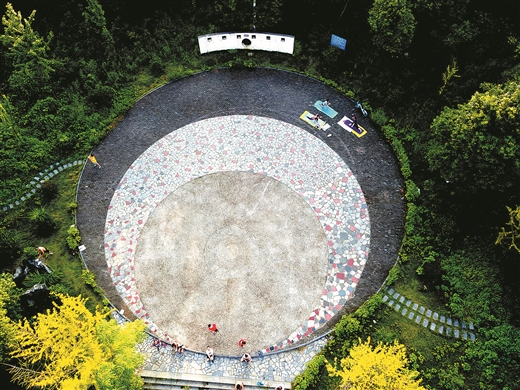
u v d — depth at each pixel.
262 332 32.19
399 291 33.50
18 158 39.53
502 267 33.59
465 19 39.62
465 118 31.80
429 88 41.09
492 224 35.06
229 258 35.12
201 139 41.19
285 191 38.38
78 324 25.64
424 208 36.88
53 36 44.25
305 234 36.28
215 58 45.94
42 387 25.52
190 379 30.39
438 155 34.53
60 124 41.44
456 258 34.38
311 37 46.12
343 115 42.41
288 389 30.05
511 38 36.66
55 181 38.97
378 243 35.75
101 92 42.59
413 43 41.75
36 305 32.84
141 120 42.25
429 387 29.88
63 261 35.12
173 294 33.72
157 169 39.53
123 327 28.39
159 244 35.84
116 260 35.19
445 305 32.81
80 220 36.97
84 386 23.83
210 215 37.19
